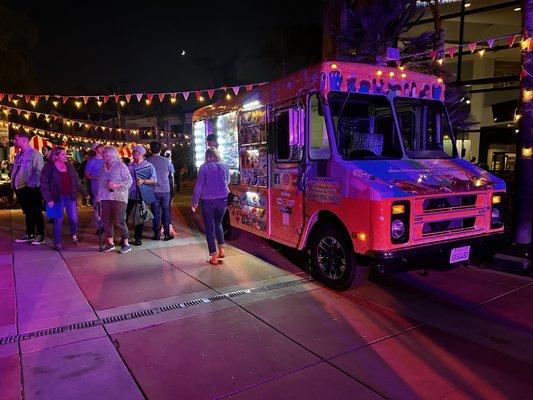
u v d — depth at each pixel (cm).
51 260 654
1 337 394
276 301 478
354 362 343
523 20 616
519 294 495
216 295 498
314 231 540
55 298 491
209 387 311
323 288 520
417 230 443
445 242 461
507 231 523
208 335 395
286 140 576
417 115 560
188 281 550
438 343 375
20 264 632
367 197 433
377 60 823
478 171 534
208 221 620
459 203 473
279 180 593
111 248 709
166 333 400
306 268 606
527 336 389
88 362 348
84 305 470
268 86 602
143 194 729
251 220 677
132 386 313
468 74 1593
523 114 621
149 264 630
